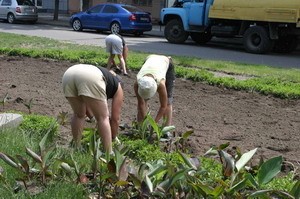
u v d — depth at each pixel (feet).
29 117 20.63
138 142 17.30
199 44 70.03
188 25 66.39
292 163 17.63
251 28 59.62
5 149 16.58
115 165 12.73
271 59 53.78
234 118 25.34
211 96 30.76
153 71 17.72
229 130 22.77
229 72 40.19
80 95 15.64
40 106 25.85
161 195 11.66
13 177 14.23
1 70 37.32
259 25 59.98
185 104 28.22
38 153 15.48
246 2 58.95
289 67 46.24
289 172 16.01
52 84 32.45
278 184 14.12
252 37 59.98
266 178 11.65
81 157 16.10
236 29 62.08
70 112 24.63
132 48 57.52
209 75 35.50
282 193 11.23
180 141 18.04
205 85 34.09
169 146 17.89
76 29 83.35
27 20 98.02
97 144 13.93
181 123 23.81
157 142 17.43
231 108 27.66
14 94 28.68
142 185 11.90
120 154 12.98
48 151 13.70
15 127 19.52
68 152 16.51
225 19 63.21
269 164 11.70
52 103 26.68
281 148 19.94
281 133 22.62
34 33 74.69
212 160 16.07
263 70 41.29
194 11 65.10
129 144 17.15
